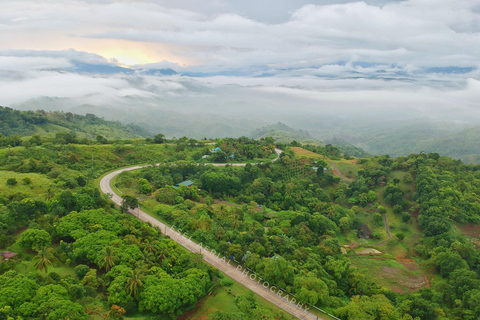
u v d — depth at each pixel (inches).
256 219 6407.5
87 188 5319.9
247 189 7677.2
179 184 7258.9
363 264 5733.3
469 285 4466.0
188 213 5649.6
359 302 3885.3
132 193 6373.0
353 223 6963.6
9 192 4945.9
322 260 4953.3
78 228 4099.4
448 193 7194.9
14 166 6161.4
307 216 6550.2
